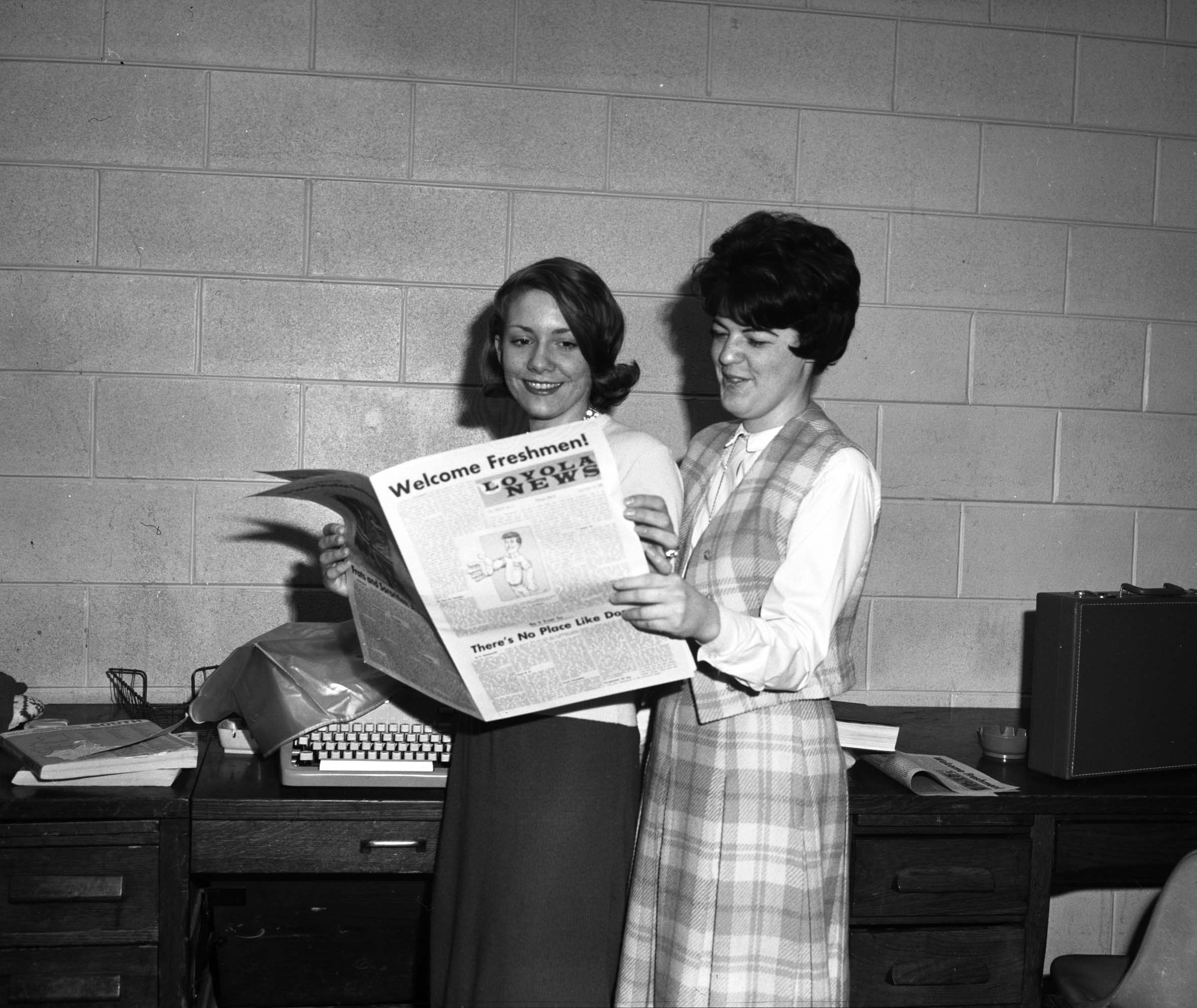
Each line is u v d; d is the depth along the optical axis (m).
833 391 2.38
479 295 2.27
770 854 1.42
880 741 1.98
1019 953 1.83
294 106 2.21
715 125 2.31
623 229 2.30
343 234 2.23
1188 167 2.45
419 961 2.06
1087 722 1.89
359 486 1.32
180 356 2.21
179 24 2.18
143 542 2.22
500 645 1.35
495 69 2.26
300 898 2.03
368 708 1.77
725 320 1.51
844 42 2.34
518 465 1.27
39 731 1.87
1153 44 2.43
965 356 2.40
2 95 2.15
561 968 1.47
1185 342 2.46
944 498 2.41
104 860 1.67
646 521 1.31
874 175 2.37
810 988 1.43
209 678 1.95
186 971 1.70
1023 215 2.41
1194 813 1.87
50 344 2.18
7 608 2.19
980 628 2.43
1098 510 2.46
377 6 2.22
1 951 1.66
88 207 2.18
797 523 1.44
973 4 2.37
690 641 1.50
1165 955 1.58
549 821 1.48
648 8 2.29
